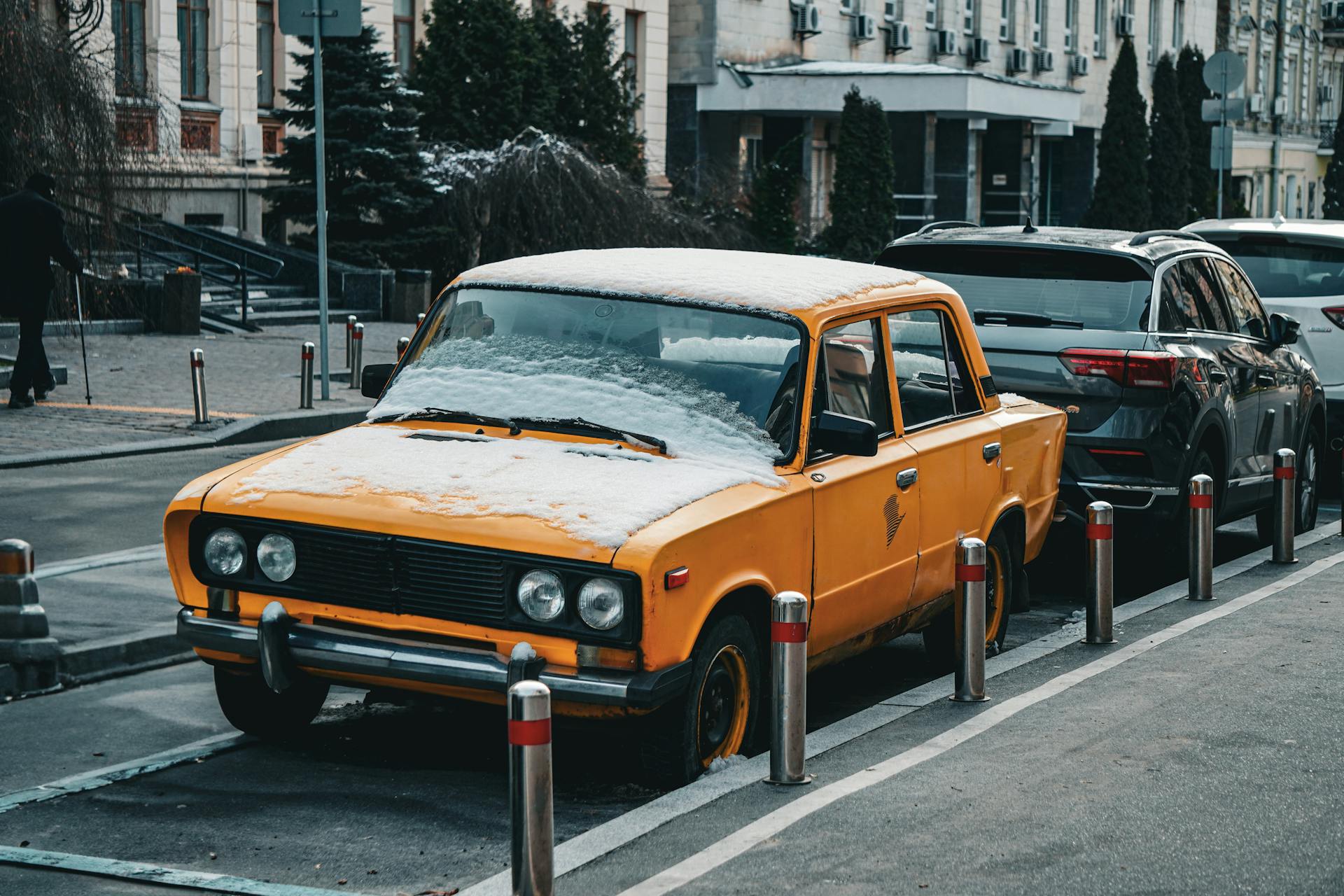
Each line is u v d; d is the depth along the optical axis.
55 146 21.59
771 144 47.41
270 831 5.94
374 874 5.54
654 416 6.87
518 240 30.72
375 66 29.17
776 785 6.36
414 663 6.11
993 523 8.46
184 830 5.94
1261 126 72.81
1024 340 10.27
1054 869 5.48
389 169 28.98
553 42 34.09
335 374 19.69
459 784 6.52
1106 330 10.24
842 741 7.09
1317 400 12.97
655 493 6.29
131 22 28.16
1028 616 10.10
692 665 6.16
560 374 7.12
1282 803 6.16
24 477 12.91
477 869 5.60
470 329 7.45
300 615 6.42
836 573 7.04
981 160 53.25
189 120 29.66
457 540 6.10
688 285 7.31
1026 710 7.53
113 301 23.56
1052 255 10.53
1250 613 9.75
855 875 5.42
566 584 5.97
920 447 7.73
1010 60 56.56
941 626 8.65
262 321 25.77
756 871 5.46
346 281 27.94
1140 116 49.09
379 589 6.24
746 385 6.97
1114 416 10.12
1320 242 14.72
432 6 32.22
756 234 36.31
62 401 16.70
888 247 10.90
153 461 13.93
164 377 18.84
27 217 15.86
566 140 32.19
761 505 6.48
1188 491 10.47
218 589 6.54
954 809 6.09
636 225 31.30
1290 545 11.55
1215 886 5.33
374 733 7.22
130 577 9.48
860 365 7.43
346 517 6.27
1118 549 11.10
